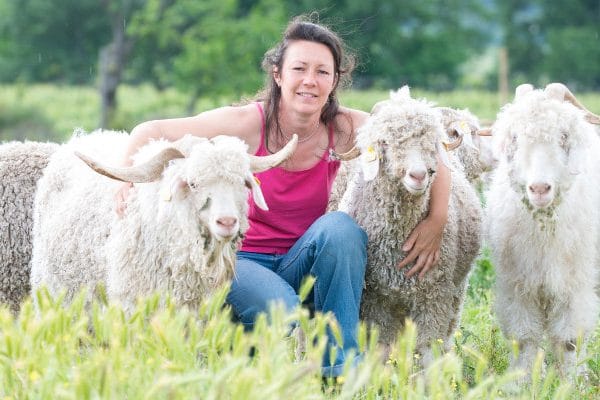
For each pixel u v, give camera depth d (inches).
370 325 332.2
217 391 198.2
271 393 197.2
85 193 322.7
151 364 216.5
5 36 2322.8
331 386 254.2
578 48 2596.0
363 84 2320.4
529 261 329.1
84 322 226.8
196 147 277.3
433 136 304.0
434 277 322.7
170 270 289.7
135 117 1611.7
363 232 308.2
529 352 332.2
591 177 337.4
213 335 229.8
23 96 1845.5
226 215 269.6
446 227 324.8
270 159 285.0
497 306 340.2
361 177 327.6
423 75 2385.6
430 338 327.3
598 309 337.7
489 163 405.1
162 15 1609.3
